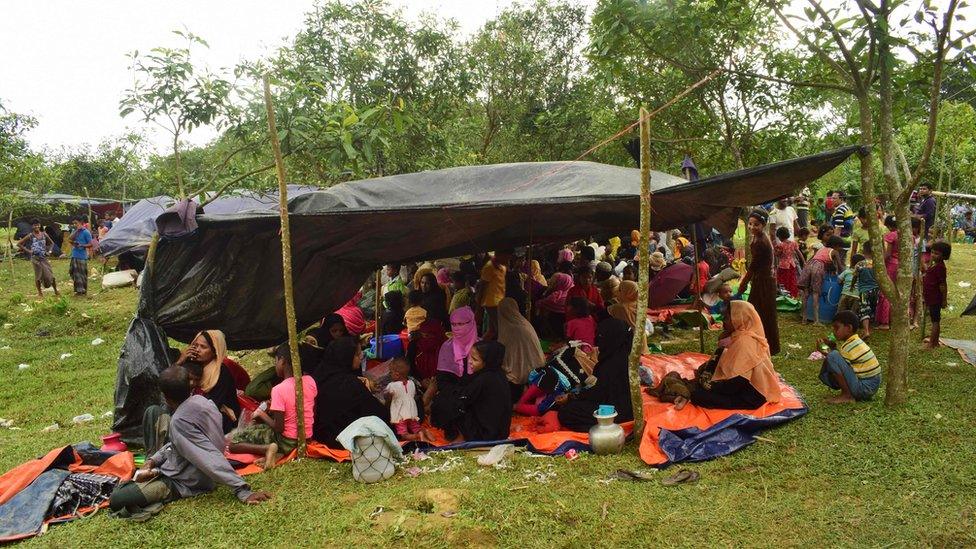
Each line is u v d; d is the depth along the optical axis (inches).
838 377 292.0
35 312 625.9
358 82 499.8
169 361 295.9
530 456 254.1
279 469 248.8
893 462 233.8
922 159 267.0
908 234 277.6
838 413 278.8
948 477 220.5
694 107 539.2
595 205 268.4
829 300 448.5
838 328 295.1
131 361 287.9
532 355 330.3
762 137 529.3
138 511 218.5
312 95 332.2
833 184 989.8
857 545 187.6
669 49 348.2
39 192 877.8
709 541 192.1
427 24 522.9
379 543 194.1
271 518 213.3
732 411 278.4
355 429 238.1
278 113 317.7
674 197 270.7
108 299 706.2
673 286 473.4
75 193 1432.1
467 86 550.0
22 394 408.2
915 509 204.1
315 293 332.2
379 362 372.5
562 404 296.5
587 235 427.2
